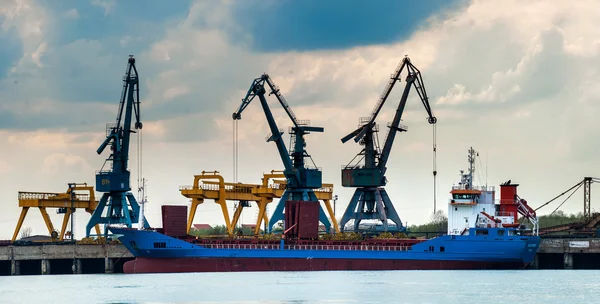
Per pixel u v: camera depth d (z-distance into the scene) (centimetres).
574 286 18400
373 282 19088
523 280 19425
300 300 16738
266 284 19000
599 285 18600
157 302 16812
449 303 16288
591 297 16962
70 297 17662
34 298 17625
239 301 16725
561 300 16600
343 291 17738
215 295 17475
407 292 17562
